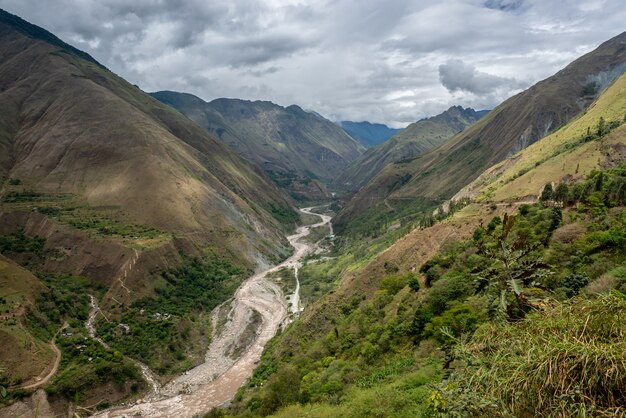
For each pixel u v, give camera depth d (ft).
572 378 19.11
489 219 212.64
